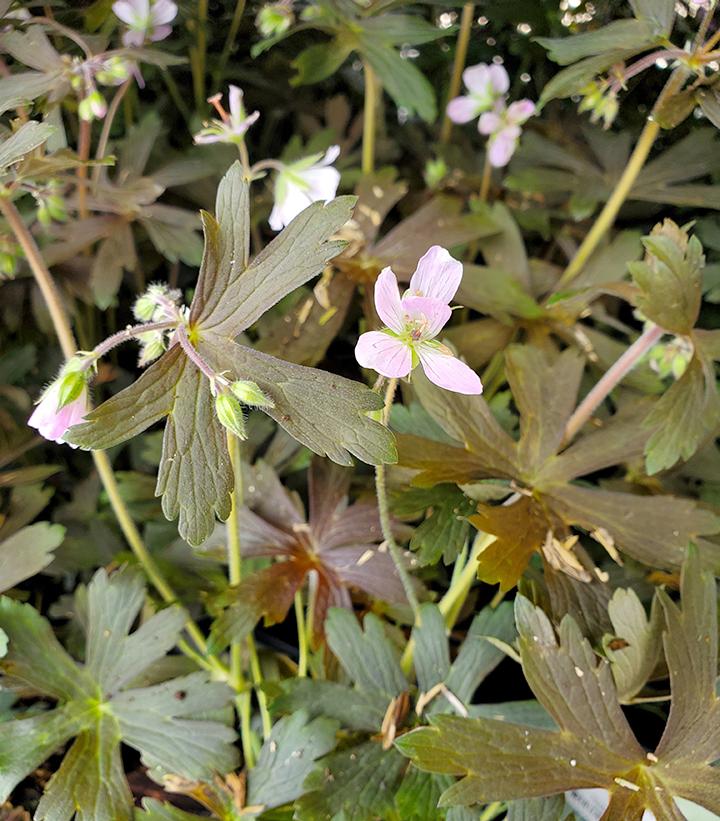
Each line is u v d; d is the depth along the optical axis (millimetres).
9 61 420
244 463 446
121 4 420
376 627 392
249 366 322
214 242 324
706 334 372
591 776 340
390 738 379
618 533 382
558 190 501
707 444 451
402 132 607
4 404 477
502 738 342
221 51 525
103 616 400
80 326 495
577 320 481
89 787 375
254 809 380
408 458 378
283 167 414
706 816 352
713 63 373
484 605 459
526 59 508
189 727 389
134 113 533
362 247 473
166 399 320
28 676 386
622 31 374
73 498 485
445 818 362
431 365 313
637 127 470
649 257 372
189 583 445
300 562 420
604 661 350
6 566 393
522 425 396
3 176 359
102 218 470
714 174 487
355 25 441
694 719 348
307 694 387
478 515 370
